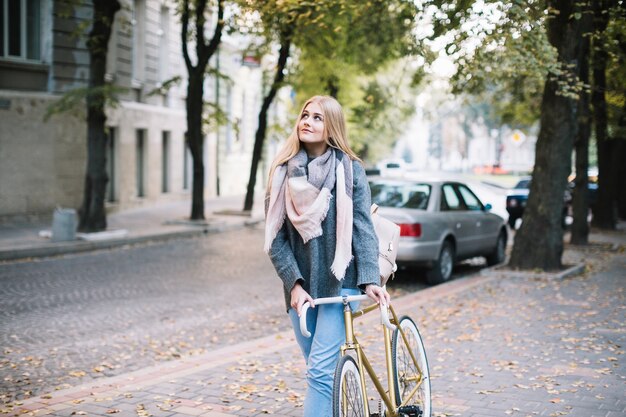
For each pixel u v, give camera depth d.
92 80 17.41
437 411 5.00
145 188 27.52
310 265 3.70
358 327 8.04
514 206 25.06
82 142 22.31
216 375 6.05
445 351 6.94
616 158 23.06
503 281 11.86
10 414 4.98
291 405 5.21
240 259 15.35
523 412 4.98
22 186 20.44
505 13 9.21
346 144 3.85
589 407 5.10
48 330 8.47
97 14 17.30
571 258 15.45
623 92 18.78
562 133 12.72
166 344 7.93
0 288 11.09
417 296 10.30
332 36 16.77
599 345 7.16
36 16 21.06
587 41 14.82
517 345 7.18
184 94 30.97
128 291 11.18
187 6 21.72
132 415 4.98
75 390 5.63
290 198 3.71
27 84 20.72
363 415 3.68
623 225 25.41
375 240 3.77
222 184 36.69
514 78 16.28
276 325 8.98
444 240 12.34
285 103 31.81
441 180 13.04
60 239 16.06
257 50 22.53
